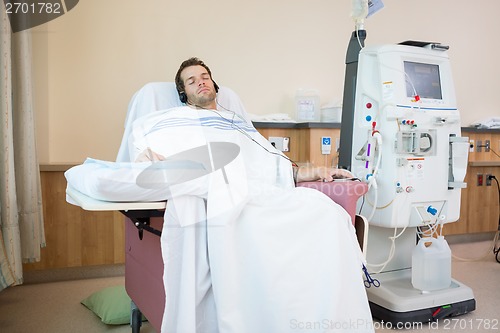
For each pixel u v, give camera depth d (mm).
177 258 1450
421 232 2520
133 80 3094
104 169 1437
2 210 2221
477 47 4172
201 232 1508
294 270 1528
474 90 4184
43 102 2887
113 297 2344
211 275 1486
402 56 2268
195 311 1459
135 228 1896
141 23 3096
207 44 3283
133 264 1953
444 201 2363
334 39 3650
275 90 3502
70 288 2742
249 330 1517
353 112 2416
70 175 1674
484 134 3943
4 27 2164
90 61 2988
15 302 2506
